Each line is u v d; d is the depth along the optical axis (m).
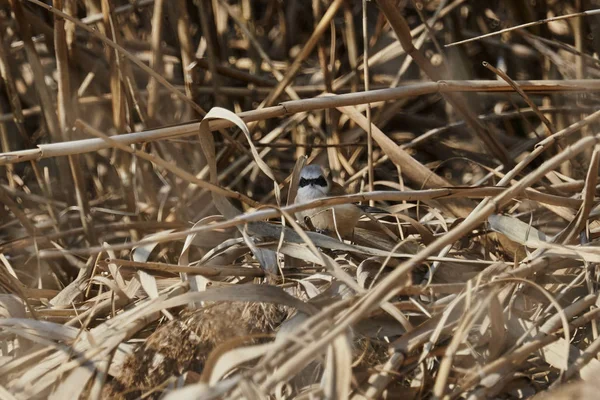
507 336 5.25
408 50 7.88
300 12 11.85
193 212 9.85
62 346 5.49
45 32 9.82
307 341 4.43
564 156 5.37
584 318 5.33
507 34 10.30
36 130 10.92
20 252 9.22
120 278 6.37
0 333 5.95
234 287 5.23
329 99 6.97
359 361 5.03
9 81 9.27
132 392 5.28
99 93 10.58
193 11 11.36
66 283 8.62
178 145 10.01
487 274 5.70
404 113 10.75
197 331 5.46
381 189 9.76
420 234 7.11
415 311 5.62
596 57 9.48
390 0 7.55
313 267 6.57
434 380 5.00
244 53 12.20
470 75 10.20
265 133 10.98
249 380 4.04
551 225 8.09
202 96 10.98
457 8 10.07
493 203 5.09
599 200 7.16
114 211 9.20
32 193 10.27
